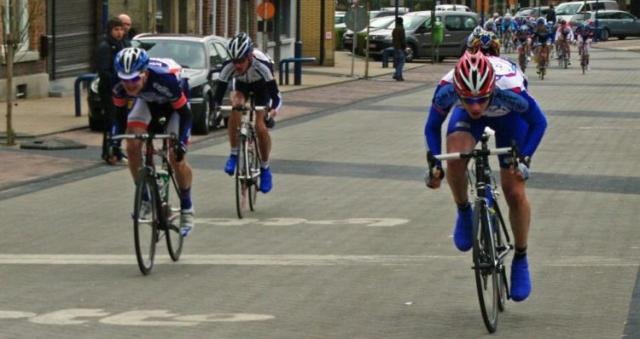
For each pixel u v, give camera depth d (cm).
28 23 2544
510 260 1297
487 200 1018
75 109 2983
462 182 1041
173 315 1050
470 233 1072
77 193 1828
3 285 1177
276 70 5547
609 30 9725
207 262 1301
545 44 5144
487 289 994
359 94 4197
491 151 995
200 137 2709
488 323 977
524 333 992
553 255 1334
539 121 1021
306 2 5944
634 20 9812
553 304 1100
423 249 1375
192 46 2822
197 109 2711
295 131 2858
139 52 1240
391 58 6594
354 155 2341
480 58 959
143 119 1291
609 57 7225
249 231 1500
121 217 1605
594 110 3450
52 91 3588
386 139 2664
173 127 1297
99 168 2128
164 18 4566
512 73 1009
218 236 1465
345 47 7588
